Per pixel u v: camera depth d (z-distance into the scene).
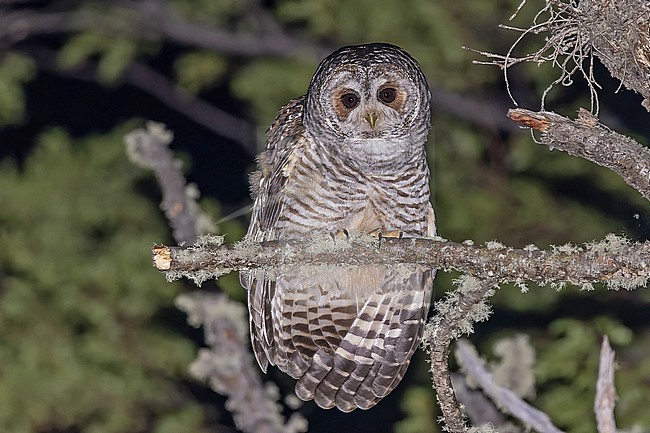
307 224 8.86
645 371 11.15
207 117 16.95
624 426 10.75
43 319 13.14
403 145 8.70
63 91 17.59
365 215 8.82
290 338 8.94
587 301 12.56
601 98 13.17
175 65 15.59
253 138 16.62
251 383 9.69
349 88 8.70
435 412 11.30
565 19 5.95
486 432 6.36
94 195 14.09
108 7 15.15
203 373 9.67
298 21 15.65
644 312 12.38
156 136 9.35
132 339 13.22
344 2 14.18
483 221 13.80
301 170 8.78
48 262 13.45
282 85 14.30
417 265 6.07
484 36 13.79
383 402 14.60
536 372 10.99
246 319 11.92
